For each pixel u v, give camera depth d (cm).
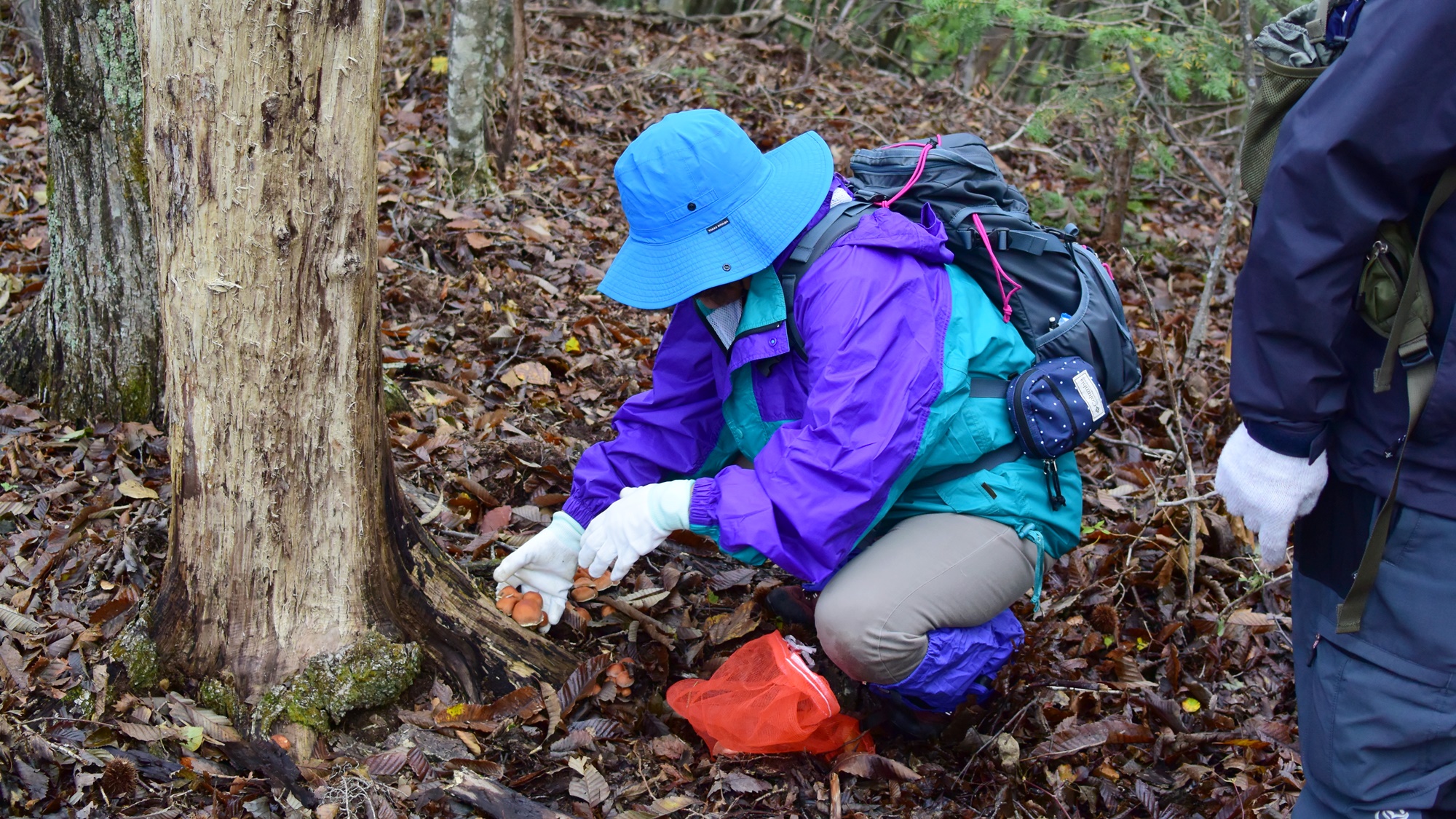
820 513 197
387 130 556
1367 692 159
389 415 317
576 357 381
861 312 198
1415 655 154
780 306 203
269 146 174
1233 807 220
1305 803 176
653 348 393
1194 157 512
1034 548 221
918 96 774
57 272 284
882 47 855
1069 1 524
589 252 460
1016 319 218
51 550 247
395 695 214
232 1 166
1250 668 269
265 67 170
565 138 586
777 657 223
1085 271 219
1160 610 284
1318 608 172
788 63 817
